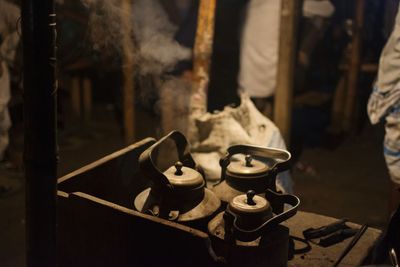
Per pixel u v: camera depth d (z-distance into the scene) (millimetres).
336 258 2436
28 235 1991
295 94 6250
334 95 7043
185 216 2186
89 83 6953
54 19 1827
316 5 5324
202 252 1990
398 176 3664
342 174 5668
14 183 5203
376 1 6641
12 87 5758
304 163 5918
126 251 2145
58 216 2262
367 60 6984
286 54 4727
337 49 6844
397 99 3590
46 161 1904
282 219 2072
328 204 4984
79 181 2494
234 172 2402
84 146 6305
